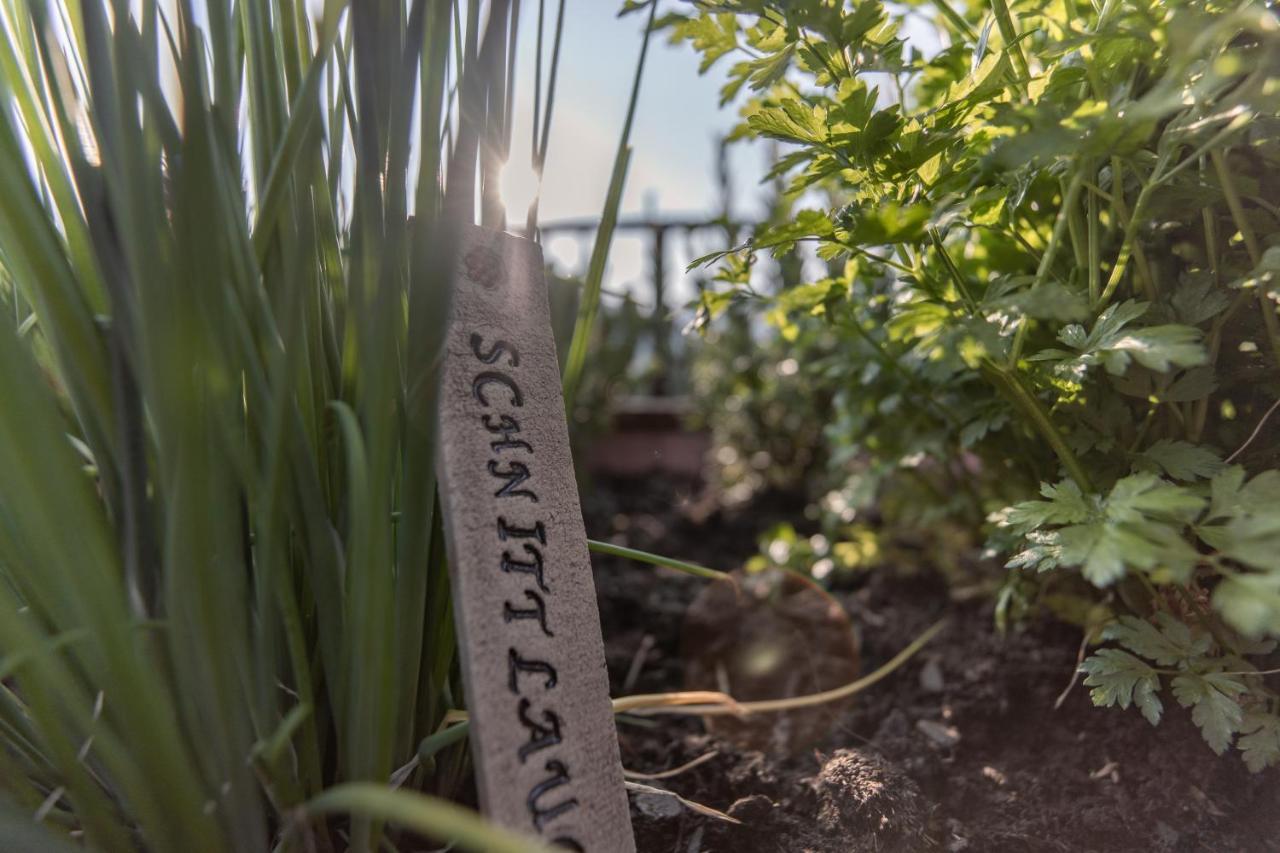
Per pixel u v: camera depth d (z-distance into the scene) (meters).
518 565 0.65
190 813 0.54
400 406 0.66
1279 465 0.80
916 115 0.83
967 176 0.74
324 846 0.64
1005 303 0.66
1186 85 0.68
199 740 0.57
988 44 0.88
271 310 0.63
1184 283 0.77
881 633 1.49
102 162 0.53
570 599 0.69
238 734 0.56
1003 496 1.31
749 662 1.44
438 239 0.58
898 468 1.53
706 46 0.93
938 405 1.15
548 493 0.70
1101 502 0.64
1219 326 0.75
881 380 1.36
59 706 0.59
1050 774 0.96
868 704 1.24
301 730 0.63
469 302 0.69
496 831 0.41
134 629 0.53
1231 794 0.86
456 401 0.65
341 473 0.67
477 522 0.63
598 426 2.94
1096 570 0.57
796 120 0.77
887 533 1.77
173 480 0.51
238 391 0.57
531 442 0.70
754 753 1.08
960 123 0.73
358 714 0.56
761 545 2.06
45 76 0.57
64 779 0.62
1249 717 0.73
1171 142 0.67
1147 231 0.83
